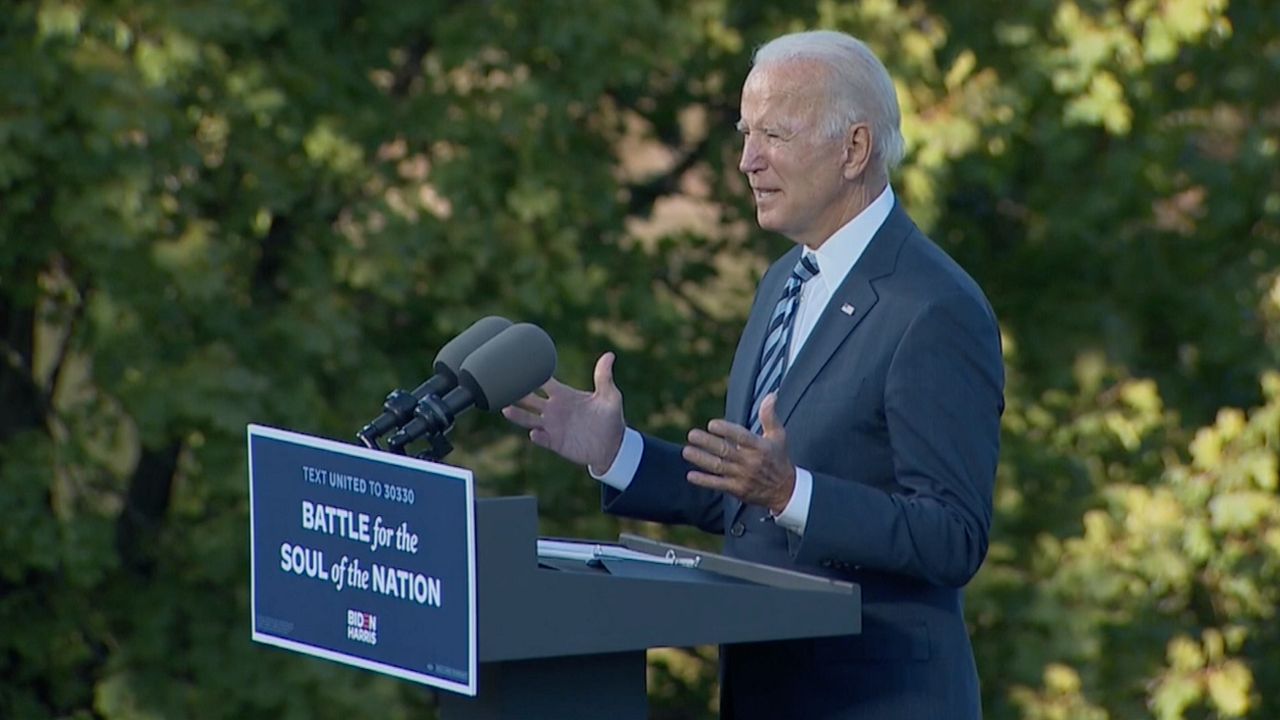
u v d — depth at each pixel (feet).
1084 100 95.71
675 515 40.86
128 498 99.35
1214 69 109.70
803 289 39.14
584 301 93.56
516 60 96.07
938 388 35.83
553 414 39.73
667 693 108.88
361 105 94.63
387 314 101.14
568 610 30.35
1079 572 99.66
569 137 98.58
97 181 84.64
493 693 32.55
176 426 90.79
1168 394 111.45
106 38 85.10
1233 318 109.70
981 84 93.81
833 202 37.99
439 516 29.45
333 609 31.22
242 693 92.63
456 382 34.06
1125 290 111.65
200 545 94.07
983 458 35.78
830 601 31.86
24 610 96.27
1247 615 103.86
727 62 101.55
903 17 95.20
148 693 92.48
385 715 91.04
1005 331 107.76
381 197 92.43
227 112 88.22
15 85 82.99
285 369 91.97
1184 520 101.04
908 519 34.06
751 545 38.55
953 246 109.91
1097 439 103.09
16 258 91.04
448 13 97.66
